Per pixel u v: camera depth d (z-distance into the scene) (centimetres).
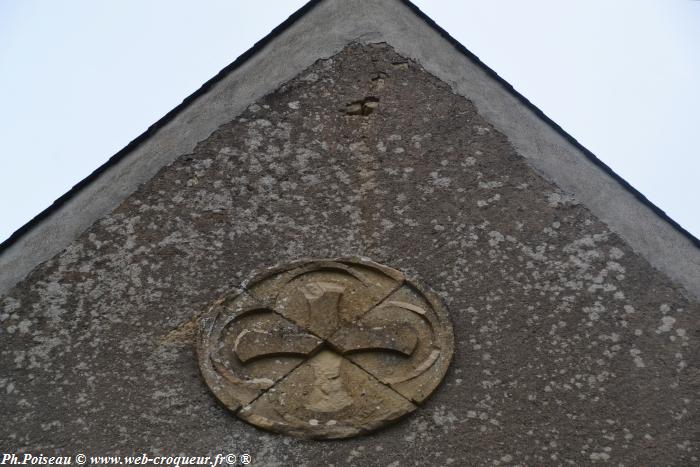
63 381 555
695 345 575
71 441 536
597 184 639
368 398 548
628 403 554
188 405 547
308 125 657
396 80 681
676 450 540
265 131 652
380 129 658
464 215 621
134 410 546
